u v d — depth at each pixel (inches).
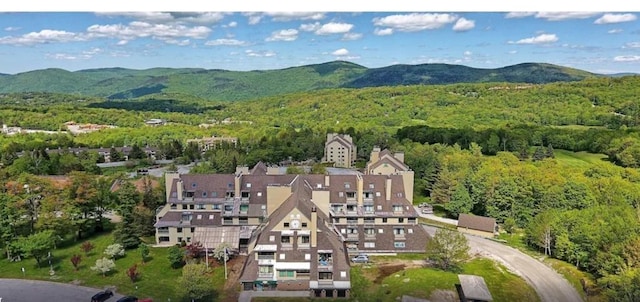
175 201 4416.8
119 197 4658.0
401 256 4124.0
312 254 3518.7
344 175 4628.4
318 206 4212.6
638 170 6663.4
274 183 4552.2
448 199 5861.2
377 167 5595.5
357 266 3892.7
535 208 5167.3
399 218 4352.9
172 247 3971.5
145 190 5191.9
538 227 4402.1
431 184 6545.3
